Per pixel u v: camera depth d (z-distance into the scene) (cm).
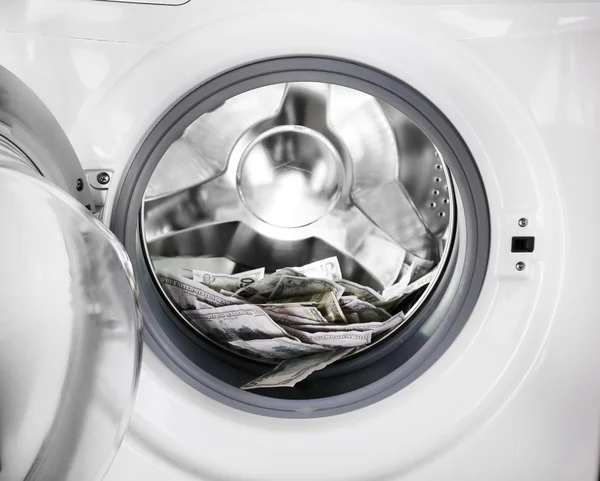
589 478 88
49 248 54
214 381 86
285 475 85
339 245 100
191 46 73
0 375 52
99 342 54
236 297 93
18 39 71
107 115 74
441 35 74
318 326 92
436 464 86
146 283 87
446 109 78
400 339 94
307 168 97
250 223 98
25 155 66
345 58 77
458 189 82
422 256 98
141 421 82
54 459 53
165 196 95
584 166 79
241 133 94
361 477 86
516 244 81
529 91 77
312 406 86
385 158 96
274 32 73
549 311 82
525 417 85
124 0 71
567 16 75
